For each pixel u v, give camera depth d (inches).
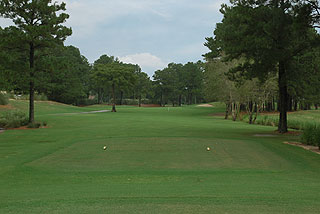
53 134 999.0
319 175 437.4
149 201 243.6
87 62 4411.9
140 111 3009.4
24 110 2105.1
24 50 1328.7
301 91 1264.8
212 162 542.9
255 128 1283.2
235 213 205.0
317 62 1058.7
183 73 5275.6
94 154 621.6
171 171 467.8
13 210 221.1
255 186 332.2
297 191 294.8
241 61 1696.6
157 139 816.9
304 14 805.2
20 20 1248.8
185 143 749.9
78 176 436.5
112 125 1346.0
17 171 470.9
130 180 406.6
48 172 465.4
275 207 221.5
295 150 653.9
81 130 1127.0
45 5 1258.6
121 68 2908.5
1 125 1243.2
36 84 1288.1
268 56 879.1
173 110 3228.3
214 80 2011.6
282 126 1051.3
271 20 882.1
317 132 716.0
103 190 311.9
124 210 215.0
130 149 675.4
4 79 1187.9
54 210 218.7
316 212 207.9
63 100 3501.5
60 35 1295.5
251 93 1797.5
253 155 604.1
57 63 1330.0
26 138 899.4
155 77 4936.0
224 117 2436.0
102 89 4923.7
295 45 941.8
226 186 334.3
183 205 228.8
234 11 1043.9
